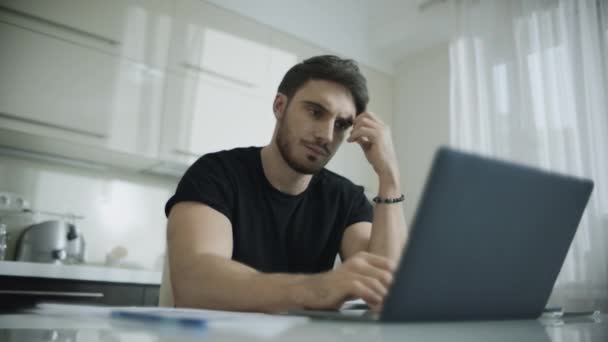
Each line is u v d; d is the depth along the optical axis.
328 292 0.51
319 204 1.20
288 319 0.41
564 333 0.43
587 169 1.90
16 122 1.82
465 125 2.33
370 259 0.54
